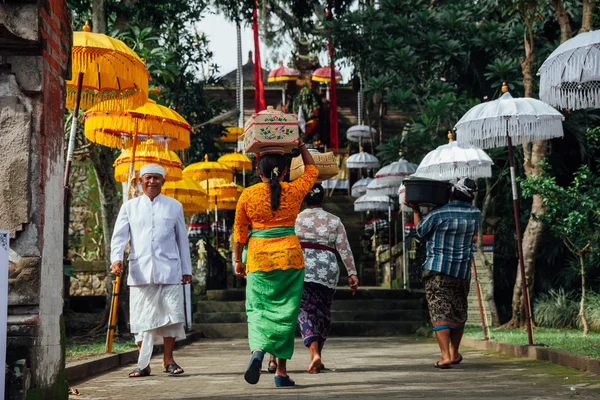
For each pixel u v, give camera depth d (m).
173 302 7.60
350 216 27.34
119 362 8.91
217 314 16.77
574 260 15.66
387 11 17.72
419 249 18.77
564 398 5.23
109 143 9.98
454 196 8.02
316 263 7.53
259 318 6.10
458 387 6.03
